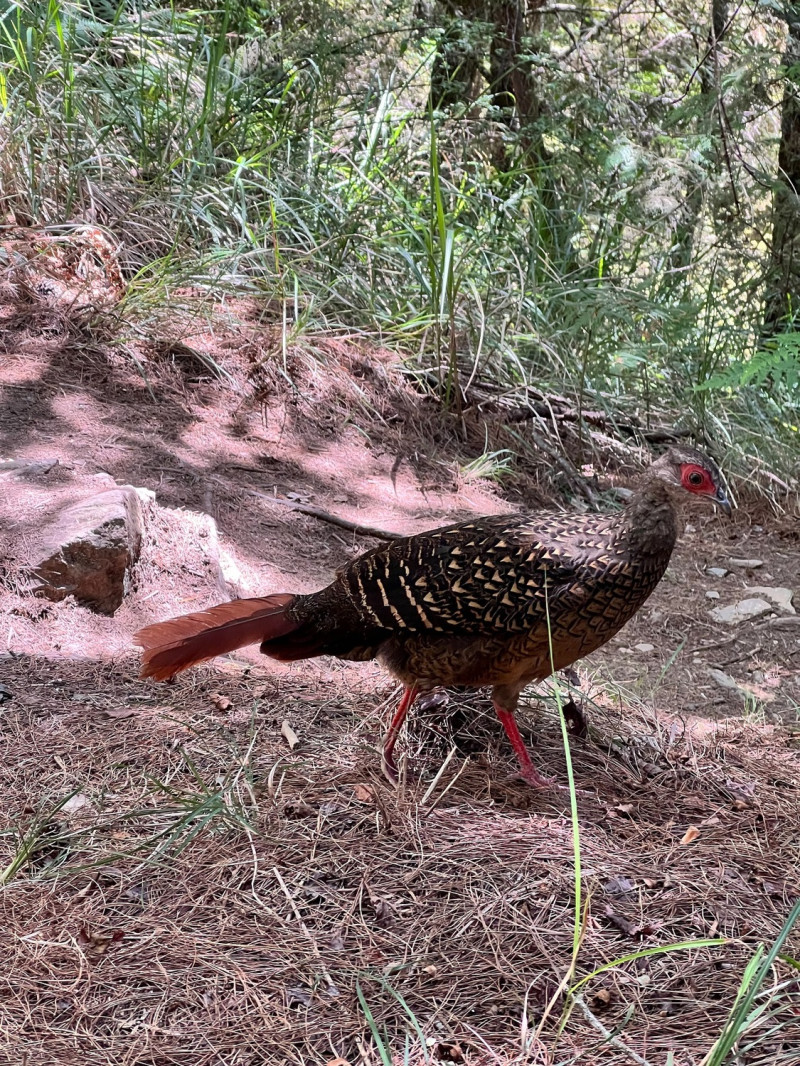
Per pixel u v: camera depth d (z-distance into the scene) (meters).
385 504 1.77
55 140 2.06
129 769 1.07
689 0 2.86
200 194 2.10
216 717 1.16
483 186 2.46
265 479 1.72
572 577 1.05
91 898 0.92
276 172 2.22
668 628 1.69
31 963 0.86
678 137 2.48
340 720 1.18
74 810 1.01
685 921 0.94
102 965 0.86
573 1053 0.80
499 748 1.17
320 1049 0.80
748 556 1.91
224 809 1.01
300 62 2.46
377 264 2.21
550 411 2.11
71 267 1.92
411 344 2.12
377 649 1.10
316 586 1.53
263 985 0.85
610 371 2.24
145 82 2.25
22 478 1.45
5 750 1.08
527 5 2.81
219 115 2.27
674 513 1.08
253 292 2.02
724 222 2.49
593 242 2.53
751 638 1.66
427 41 2.49
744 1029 0.80
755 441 2.18
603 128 2.57
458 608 1.05
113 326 1.87
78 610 1.30
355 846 1.00
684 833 1.07
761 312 2.49
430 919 0.92
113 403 1.75
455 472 1.92
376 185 2.25
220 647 1.04
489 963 0.88
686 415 2.20
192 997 0.84
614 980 0.87
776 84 2.53
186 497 1.60
